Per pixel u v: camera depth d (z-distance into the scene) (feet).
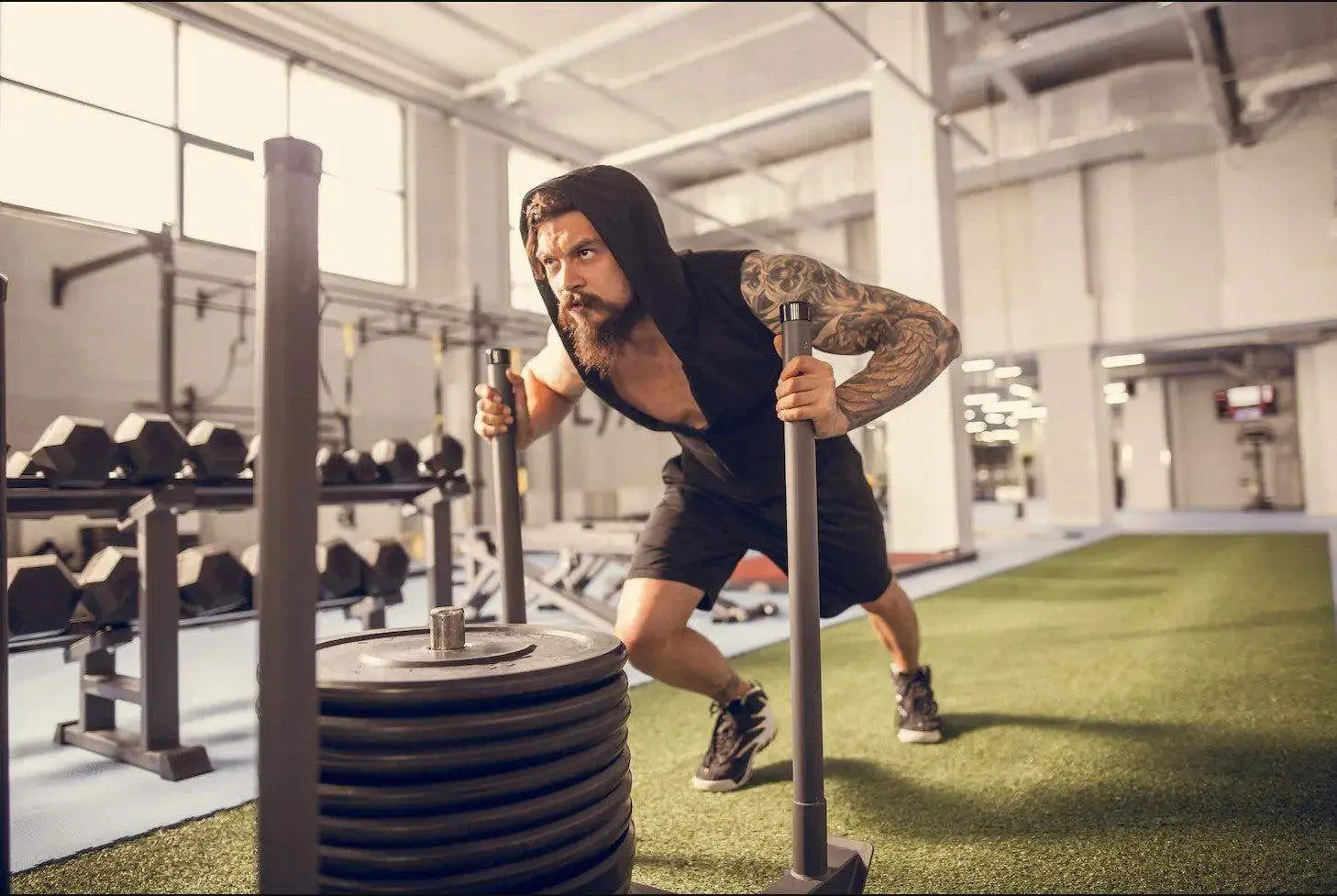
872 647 9.53
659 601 4.75
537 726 2.83
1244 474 44.32
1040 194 31.60
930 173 20.80
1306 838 4.08
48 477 5.84
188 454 6.69
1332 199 25.25
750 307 4.22
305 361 2.30
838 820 4.53
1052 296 31.45
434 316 20.65
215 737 7.00
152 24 18.26
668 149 23.62
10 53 15.99
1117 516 37.60
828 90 22.03
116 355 19.16
